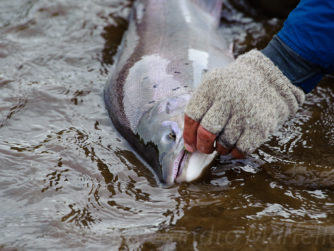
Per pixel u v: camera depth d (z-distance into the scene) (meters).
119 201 1.35
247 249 1.25
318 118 1.52
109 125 1.53
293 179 1.38
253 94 1.26
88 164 1.43
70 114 1.55
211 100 1.28
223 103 1.26
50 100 1.58
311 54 1.28
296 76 1.30
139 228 1.30
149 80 1.56
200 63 1.62
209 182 1.38
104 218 1.32
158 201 1.35
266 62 1.29
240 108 1.26
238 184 1.38
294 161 1.41
